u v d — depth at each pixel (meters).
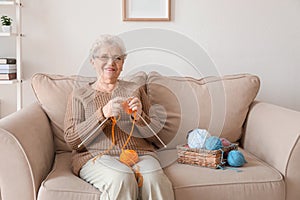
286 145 1.92
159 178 1.73
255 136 2.21
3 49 2.72
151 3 2.73
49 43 2.72
